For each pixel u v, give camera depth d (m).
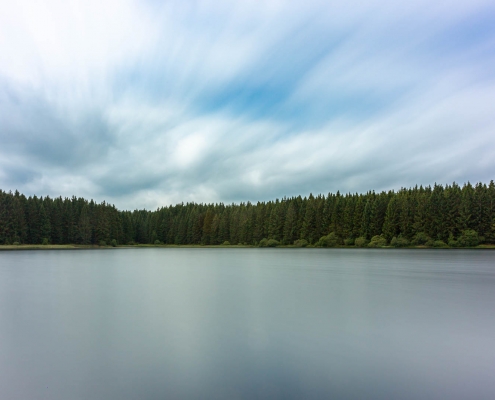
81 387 7.87
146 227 136.12
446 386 7.97
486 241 81.88
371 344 10.65
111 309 15.28
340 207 99.38
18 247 82.88
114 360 9.38
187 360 9.37
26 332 11.87
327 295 18.86
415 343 10.76
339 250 82.75
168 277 27.56
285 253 70.50
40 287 22.06
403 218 88.75
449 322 13.15
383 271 32.44
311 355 9.72
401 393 7.64
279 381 8.20
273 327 12.47
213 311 14.80
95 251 81.19
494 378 8.40
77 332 11.80
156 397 7.42
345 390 7.73
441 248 82.75
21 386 7.95
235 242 117.56
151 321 13.34
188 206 144.88
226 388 7.76
